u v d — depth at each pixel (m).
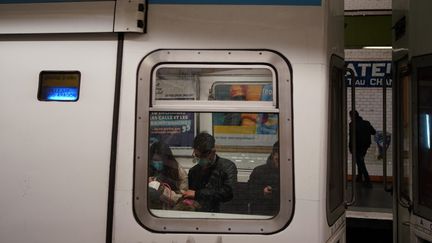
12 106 2.13
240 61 2.03
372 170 8.56
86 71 2.10
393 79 2.91
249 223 2.00
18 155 2.10
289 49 2.02
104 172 2.04
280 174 1.99
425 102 2.40
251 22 2.05
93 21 2.10
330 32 2.12
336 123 2.32
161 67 2.06
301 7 2.03
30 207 2.07
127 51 2.08
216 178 2.04
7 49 2.16
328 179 2.06
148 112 2.05
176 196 2.04
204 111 2.04
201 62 2.05
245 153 2.04
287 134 1.99
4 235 2.08
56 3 2.14
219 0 2.07
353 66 8.57
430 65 2.32
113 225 2.02
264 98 2.03
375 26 4.28
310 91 1.99
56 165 2.07
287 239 1.97
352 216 4.34
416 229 2.49
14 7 2.16
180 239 2.00
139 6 2.08
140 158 2.03
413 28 2.49
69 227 2.04
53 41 2.13
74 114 2.09
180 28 2.07
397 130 2.84
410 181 2.57
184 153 2.06
